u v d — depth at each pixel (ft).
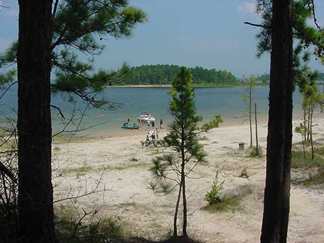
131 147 126.11
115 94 474.08
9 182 16.98
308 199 63.67
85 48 34.22
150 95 460.55
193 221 58.03
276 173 30.09
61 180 73.72
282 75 29.30
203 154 53.47
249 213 60.29
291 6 30.12
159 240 49.16
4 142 17.07
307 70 37.09
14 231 17.83
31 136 20.22
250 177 79.87
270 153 30.22
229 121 223.51
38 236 19.39
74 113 25.39
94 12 33.73
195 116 52.31
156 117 243.40
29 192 19.95
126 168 91.97
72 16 32.30
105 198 66.28
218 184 73.97
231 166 92.84
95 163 97.40
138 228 52.80
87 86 33.86
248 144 131.34
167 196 69.41
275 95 29.55
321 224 53.78
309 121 135.23
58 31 32.48
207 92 594.65
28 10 20.44
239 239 51.78
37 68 20.59
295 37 33.91
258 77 130.82
